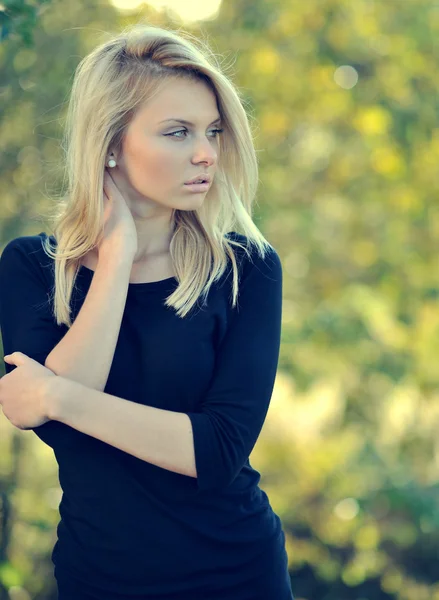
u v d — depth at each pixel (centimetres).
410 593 945
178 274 257
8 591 543
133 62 249
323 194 966
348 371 945
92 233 254
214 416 242
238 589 255
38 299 260
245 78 818
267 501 269
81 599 257
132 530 248
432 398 962
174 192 249
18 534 611
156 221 261
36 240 268
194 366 249
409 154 923
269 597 259
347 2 867
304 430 1048
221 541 251
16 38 433
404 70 900
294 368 899
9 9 380
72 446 244
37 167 572
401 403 1040
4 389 245
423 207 952
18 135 569
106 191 257
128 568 249
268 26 802
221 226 272
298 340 903
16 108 560
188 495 248
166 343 249
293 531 978
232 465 241
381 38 895
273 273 263
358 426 1013
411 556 963
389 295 974
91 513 251
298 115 902
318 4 866
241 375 248
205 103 249
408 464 1000
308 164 950
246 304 258
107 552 250
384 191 954
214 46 752
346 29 875
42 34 568
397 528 967
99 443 245
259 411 249
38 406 238
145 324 251
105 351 244
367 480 984
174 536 248
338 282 980
